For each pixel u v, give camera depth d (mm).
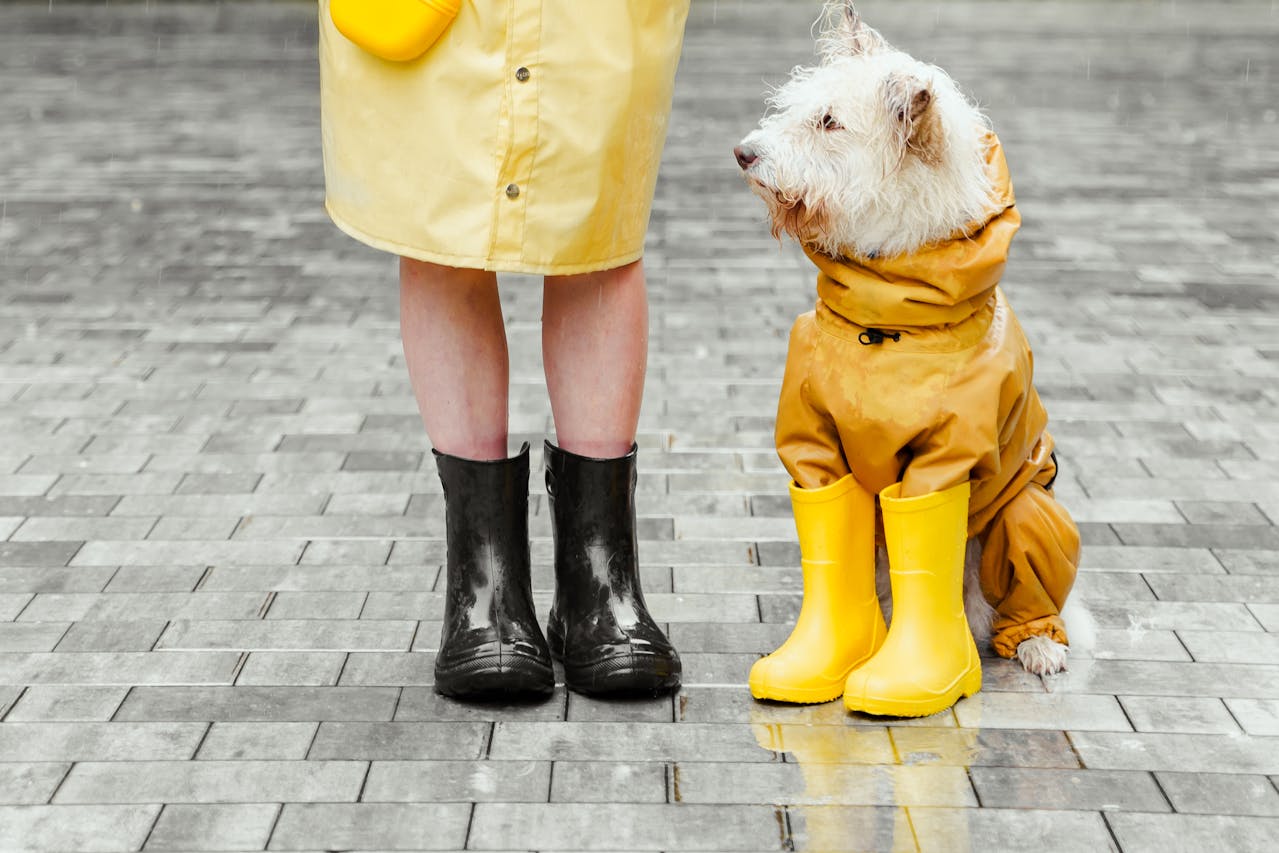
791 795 2678
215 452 4715
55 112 11617
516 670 2996
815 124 2928
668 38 2977
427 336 3082
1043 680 3188
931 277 2893
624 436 3135
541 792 2684
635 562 3180
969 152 2945
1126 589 3701
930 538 2994
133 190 8844
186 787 2699
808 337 3090
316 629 3432
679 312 6430
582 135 2863
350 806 2633
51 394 5281
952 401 2930
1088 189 9016
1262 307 6508
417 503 4293
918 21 19547
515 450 4762
